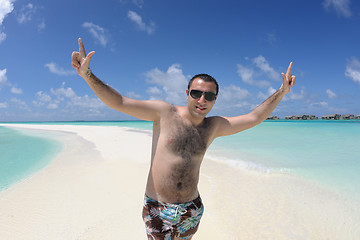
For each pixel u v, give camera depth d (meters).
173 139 2.14
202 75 2.21
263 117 2.73
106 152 10.17
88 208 4.49
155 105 2.22
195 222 2.27
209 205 4.66
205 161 8.14
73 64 1.87
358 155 8.71
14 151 11.09
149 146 11.61
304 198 4.88
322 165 7.29
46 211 4.36
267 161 7.93
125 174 6.67
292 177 6.20
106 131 22.80
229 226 3.88
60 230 3.74
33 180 6.19
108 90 1.96
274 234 3.65
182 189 2.16
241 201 4.82
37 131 26.53
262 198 4.95
